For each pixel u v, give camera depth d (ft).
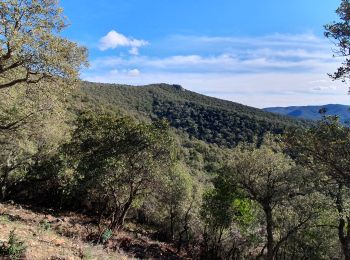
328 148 39.01
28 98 69.10
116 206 85.56
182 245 111.86
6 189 137.08
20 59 51.06
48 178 128.77
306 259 104.06
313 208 83.05
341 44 36.14
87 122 88.74
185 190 111.24
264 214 99.55
